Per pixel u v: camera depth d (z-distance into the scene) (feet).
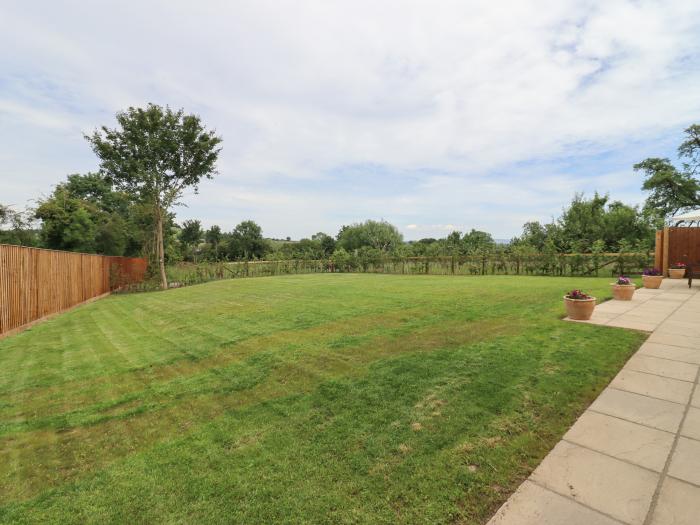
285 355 15.99
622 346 14.64
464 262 64.28
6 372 16.20
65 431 10.26
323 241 140.26
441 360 13.89
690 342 15.19
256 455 8.41
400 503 6.49
